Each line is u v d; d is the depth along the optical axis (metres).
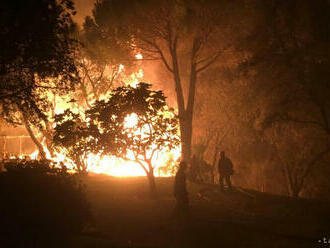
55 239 7.63
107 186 16.33
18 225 7.20
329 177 26.38
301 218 13.30
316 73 23.34
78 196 9.20
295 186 27.59
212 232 10.94
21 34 10.85
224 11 21.44
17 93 11.96
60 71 12.24
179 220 11.61
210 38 22.81
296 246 10.31
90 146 14.15
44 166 9.98
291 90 24.23
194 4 20.61
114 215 11.62
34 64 11.84
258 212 13.88
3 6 10.23
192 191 16.62
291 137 26.50
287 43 24.44
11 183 8.16
